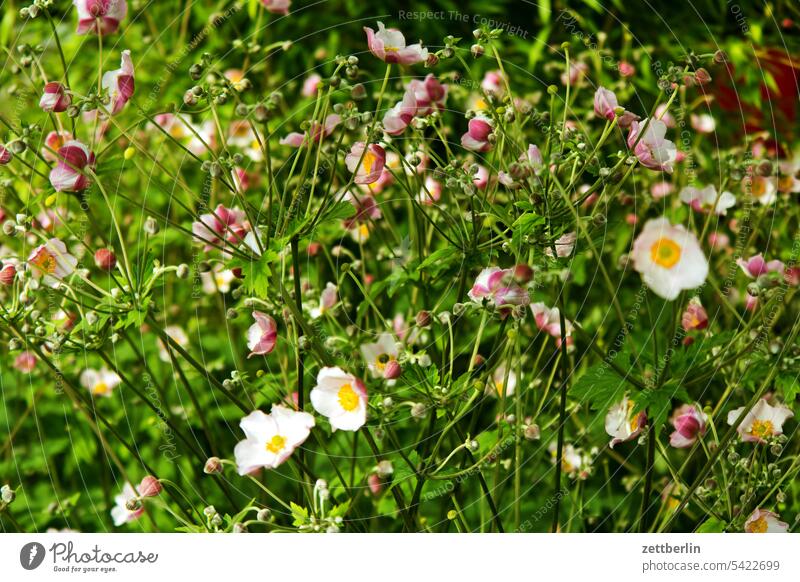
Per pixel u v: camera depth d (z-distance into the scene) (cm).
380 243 257
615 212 267
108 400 260
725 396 230
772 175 251
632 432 221
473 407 220
